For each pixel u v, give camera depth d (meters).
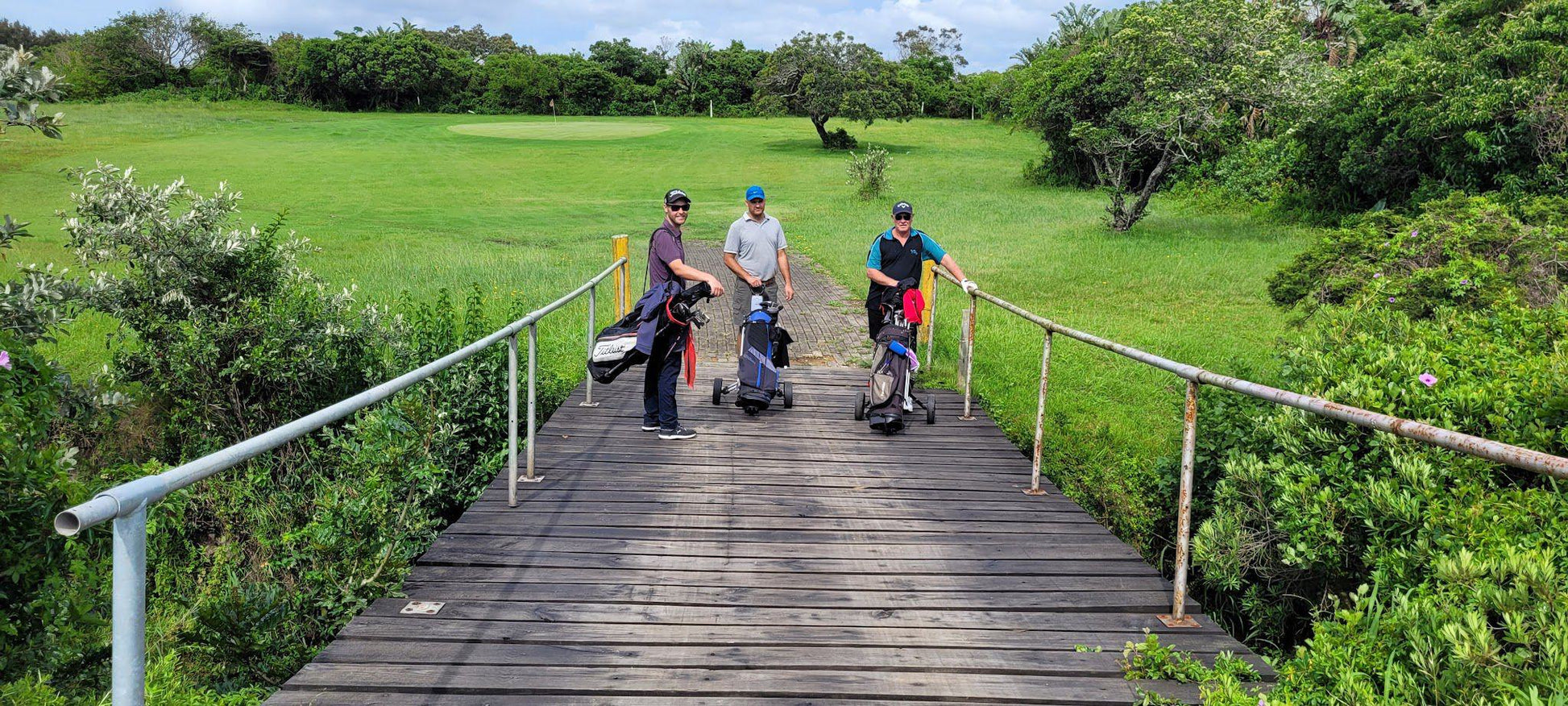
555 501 5.64
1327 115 22.59
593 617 4.09
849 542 5.07
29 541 4.09
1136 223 24.12
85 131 54.41
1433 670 2.83
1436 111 19.38
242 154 45.59
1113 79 22.73
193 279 9.33
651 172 42.16
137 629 2.06
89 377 7.91
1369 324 6.14
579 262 18.75
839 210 28.91
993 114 76.25
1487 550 3.36
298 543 5.36
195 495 7.27
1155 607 4.26
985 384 9.97
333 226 24.86
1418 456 4.15
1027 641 3.92
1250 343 12.23
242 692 4.18
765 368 7.80
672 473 6.26
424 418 5.67
